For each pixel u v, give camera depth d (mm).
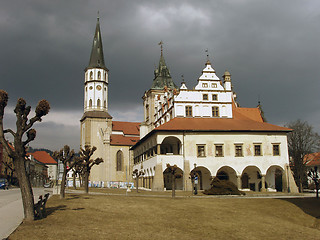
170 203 31406
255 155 61062
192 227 21266
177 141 65625
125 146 97000
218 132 60969
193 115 66938
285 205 30578
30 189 20031
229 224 22844
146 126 94625
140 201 32281
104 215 23062
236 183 62688
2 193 50094
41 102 20281
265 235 20750
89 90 104062
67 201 30531
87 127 99938
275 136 62188
